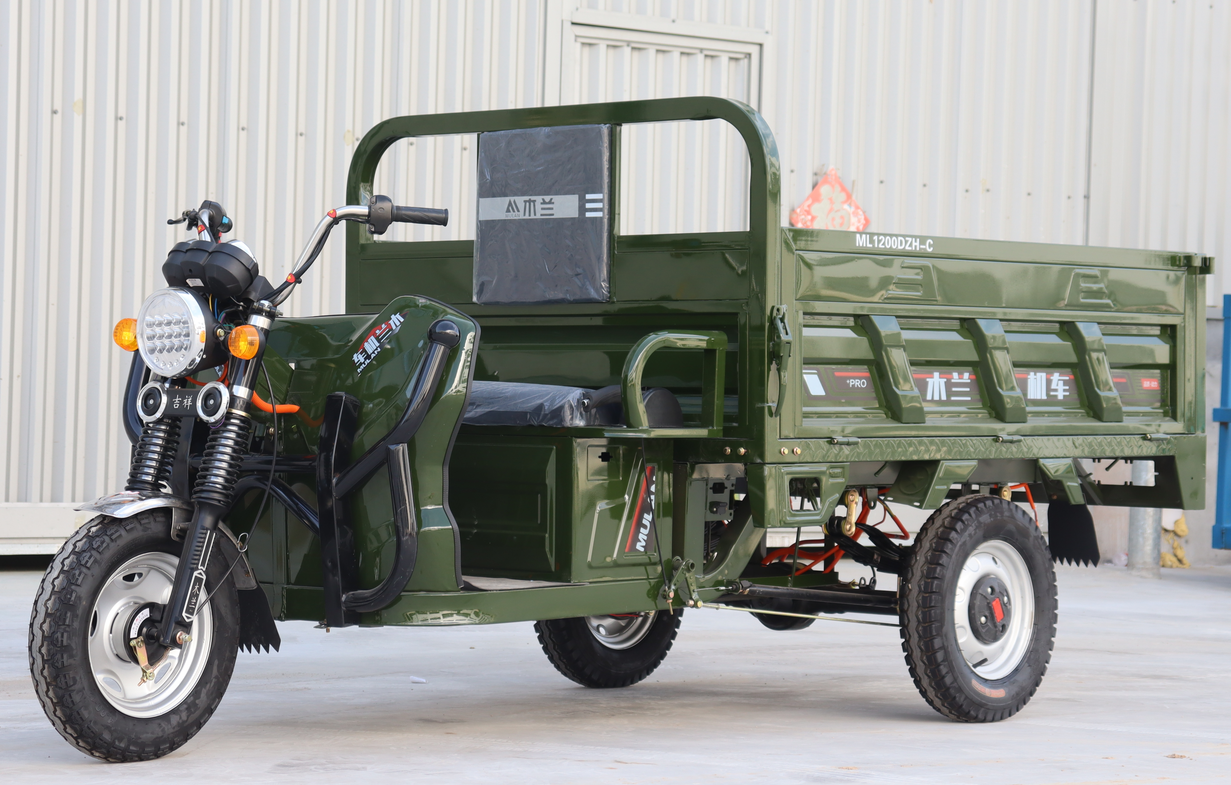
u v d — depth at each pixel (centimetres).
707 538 502
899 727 500
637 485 462
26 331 865
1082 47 1202
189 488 421
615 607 457
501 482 458
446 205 971
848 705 547
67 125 871
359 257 571
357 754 430
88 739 389
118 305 888
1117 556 1125
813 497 483
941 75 1149
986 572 518
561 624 560
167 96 895
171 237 901
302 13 930
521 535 454
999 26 1170
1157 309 595
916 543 508
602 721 501
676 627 593
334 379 427
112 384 889
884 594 530
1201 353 610
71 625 382
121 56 884
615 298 501
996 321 538
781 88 1091
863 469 510
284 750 434
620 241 500
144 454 409
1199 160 1244
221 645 413
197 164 904
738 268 470
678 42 1048
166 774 393
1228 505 1041
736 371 480
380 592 412
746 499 496
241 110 916
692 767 422
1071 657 686
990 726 506
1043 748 466
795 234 474
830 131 1107
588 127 498
